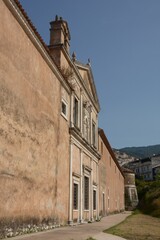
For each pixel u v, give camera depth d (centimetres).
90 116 2964
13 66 1238
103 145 3919
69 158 2108
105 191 3972
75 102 2462
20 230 1238
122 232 1596
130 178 7806
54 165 1748
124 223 2402
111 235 1443
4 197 1112
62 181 1911
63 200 1916
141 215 4175
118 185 5788
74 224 2072
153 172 11225
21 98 1305
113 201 4894
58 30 2180
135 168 12450
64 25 2228
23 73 1343
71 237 1220
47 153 1628
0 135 1102
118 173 5909
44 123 1598
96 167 3200
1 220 1082
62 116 1973
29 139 1376
